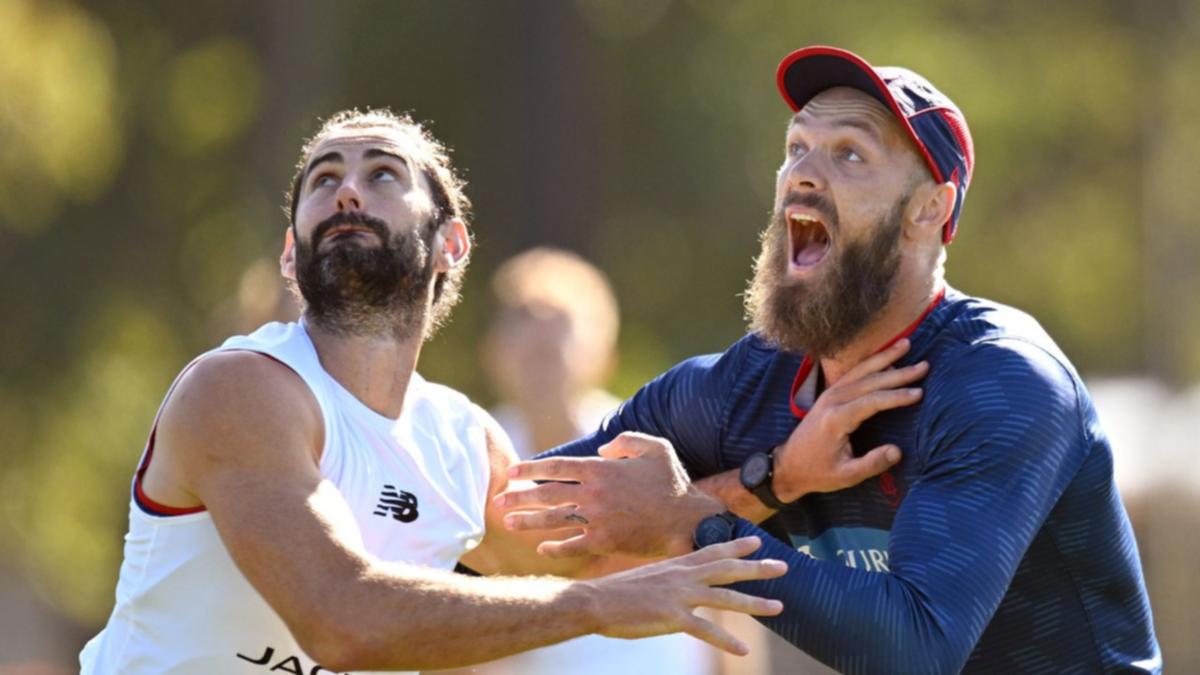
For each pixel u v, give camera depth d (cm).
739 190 5909
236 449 1326
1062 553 1488
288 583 1281
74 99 4406
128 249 5116
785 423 1580
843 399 1488
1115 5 6091
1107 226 6181
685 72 5950
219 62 5353
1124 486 4462
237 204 5269
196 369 1372
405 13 5759
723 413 1619
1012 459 1395
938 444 1428
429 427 1496
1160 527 4406
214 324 4881
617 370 4694
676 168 5991
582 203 5822
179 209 5231
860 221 1479
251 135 5356
